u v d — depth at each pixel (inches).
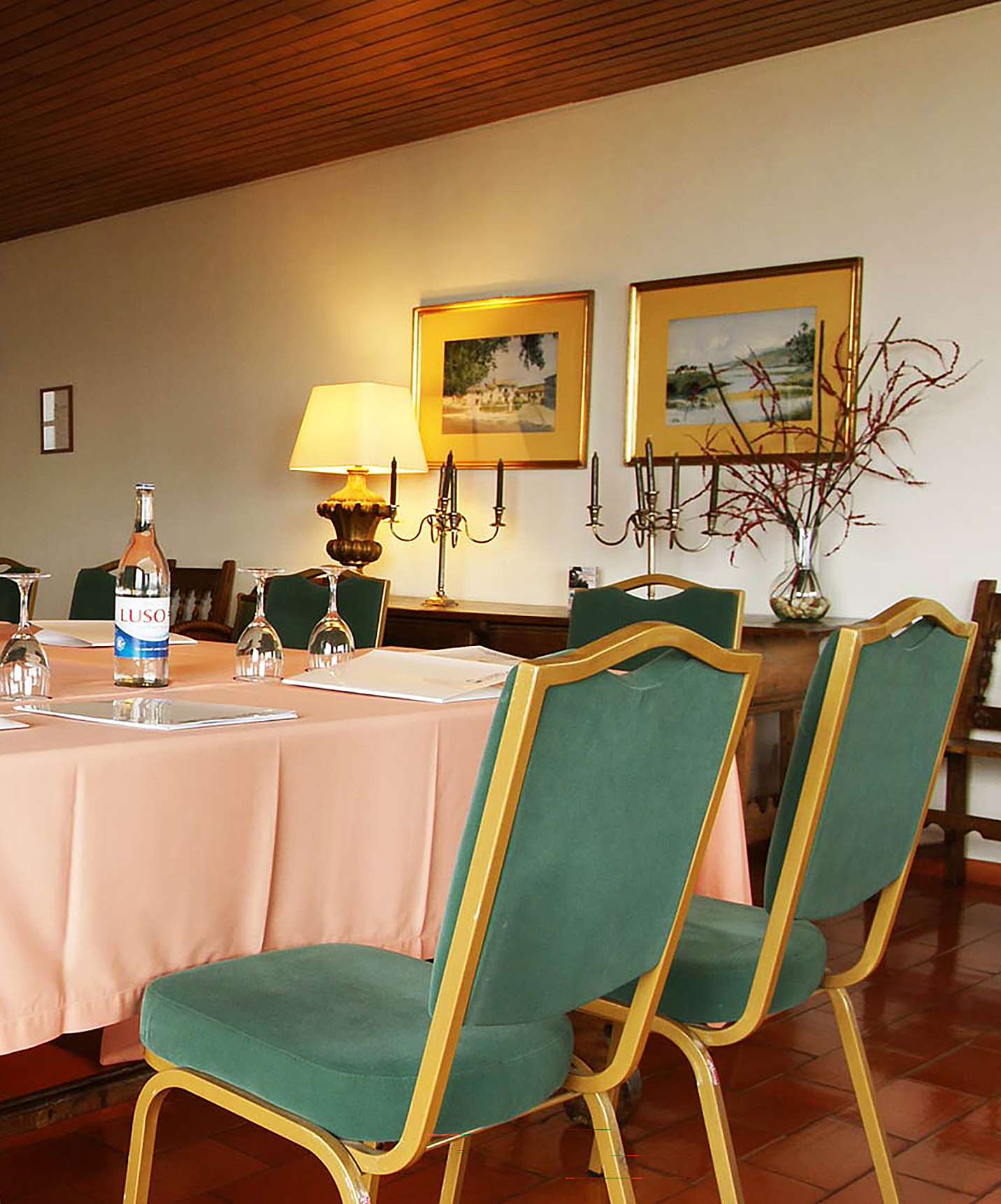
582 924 48.6
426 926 71.3
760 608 172.1
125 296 253.9
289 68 176.9
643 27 161.2
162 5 158.1
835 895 63.3
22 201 245.1
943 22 158.1
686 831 52.9
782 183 170.9
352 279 216.5
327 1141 47.9
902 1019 107.7
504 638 167.6
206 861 59.9
